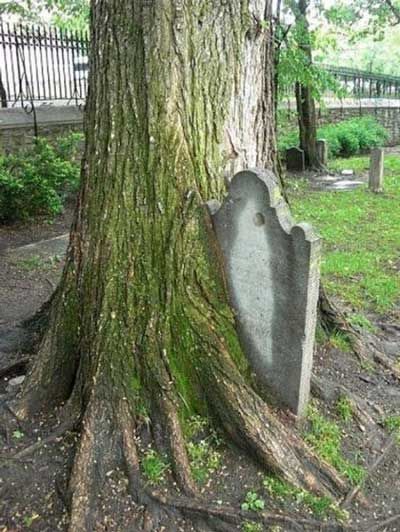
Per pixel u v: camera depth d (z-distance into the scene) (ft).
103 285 11.02
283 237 10.05
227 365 10.55
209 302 10.96
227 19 11.36
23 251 26.61
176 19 10.84
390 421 12.07
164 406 10.31
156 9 10.78
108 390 10.46
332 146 63.21
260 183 10.05
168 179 10.94
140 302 10.78
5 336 15.69
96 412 10.30
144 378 10.55
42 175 32.40
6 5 46.73
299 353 10.49
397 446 11.43
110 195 11.18
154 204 10.95
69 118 39.52
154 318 10.70
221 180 11.49
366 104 82.48
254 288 10.68
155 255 10.92
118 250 11.03
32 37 39.75
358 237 28.48
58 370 11.60
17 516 9.34
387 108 86.58
